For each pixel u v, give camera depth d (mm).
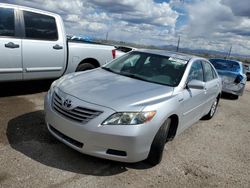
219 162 4637
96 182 3467
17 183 3217
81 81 4324
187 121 4969
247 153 5258
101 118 3496
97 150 3531
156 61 5160
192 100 4824
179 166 4242
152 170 3967
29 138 4336
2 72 5680
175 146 4977
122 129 3469
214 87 6434
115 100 3674
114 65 5402
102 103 3609
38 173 3469
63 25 6824
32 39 6102
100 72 4973
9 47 5668
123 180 3600
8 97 6293
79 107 3629
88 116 3547
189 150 4918
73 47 7078
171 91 4305
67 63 6977
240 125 7199
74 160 3881
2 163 3566
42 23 6297
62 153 4016
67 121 3652
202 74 5789
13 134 4398
